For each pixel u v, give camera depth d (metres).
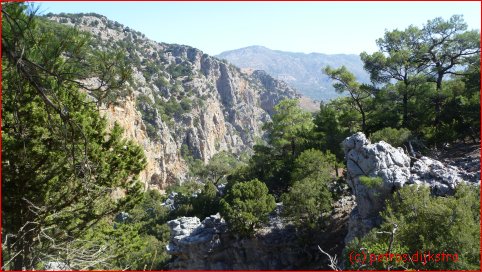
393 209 21.05
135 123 105.44
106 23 191.38
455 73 44.47
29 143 12.84
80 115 13.16
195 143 161.88
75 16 181.25
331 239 33.25
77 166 13.59
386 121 42.78
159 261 42.28
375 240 16.03
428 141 36.22
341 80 46.06
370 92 46.09
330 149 44.78
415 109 41.66
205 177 96.44
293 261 34.94
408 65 43.97
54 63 8.33
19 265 13.65
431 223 15.62
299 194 33.12
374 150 26.23
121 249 16.88
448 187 22.88
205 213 55.69
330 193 34.12
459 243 14.31
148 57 192.12
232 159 166.38
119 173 15.77
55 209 14.91
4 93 10.22
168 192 104.69
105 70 8.71
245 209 36.09
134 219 59.81
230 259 38.22
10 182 13.58
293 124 58.75
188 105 170.62
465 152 33.28
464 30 43.16
